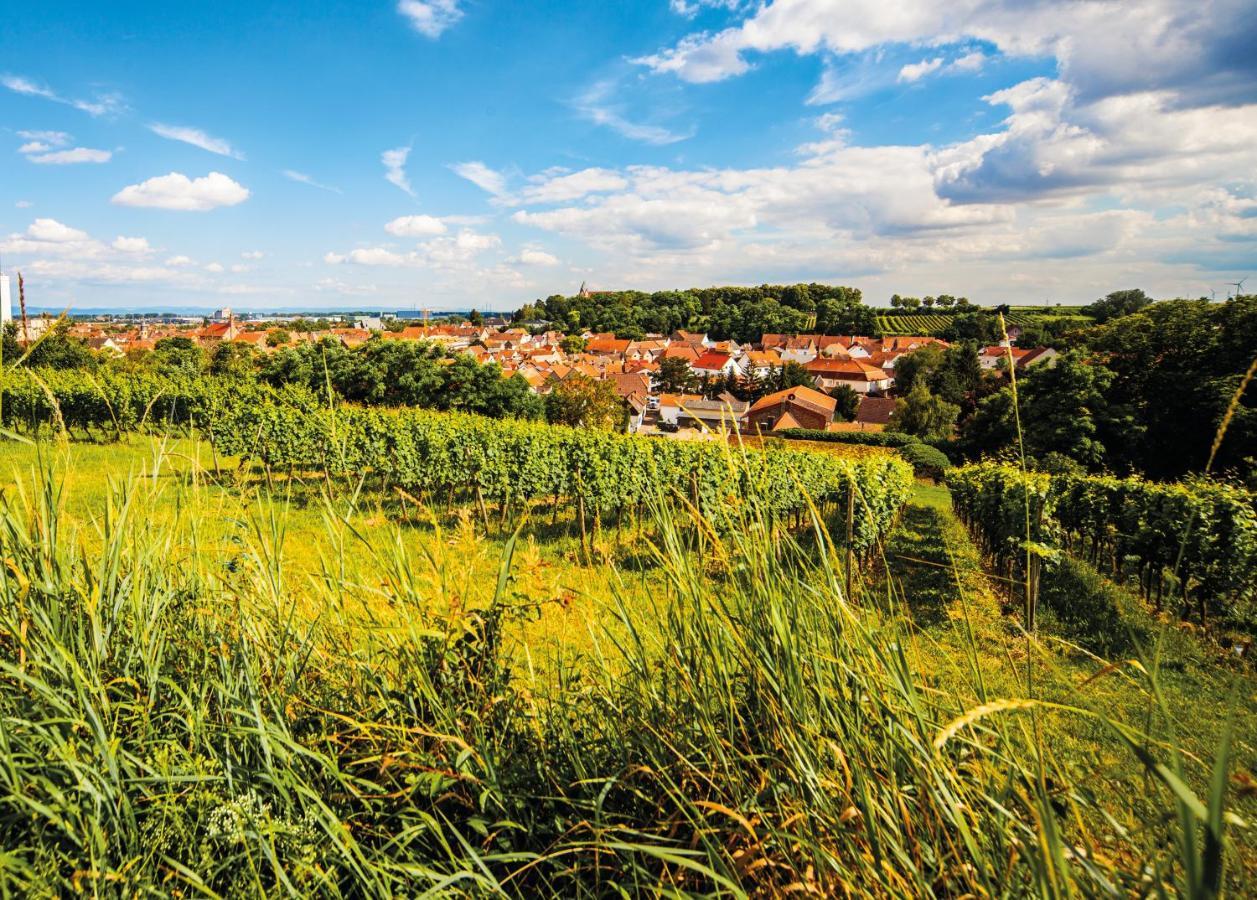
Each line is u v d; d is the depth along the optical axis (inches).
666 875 51.3
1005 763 48.2
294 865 51.4
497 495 566.3
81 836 48.5
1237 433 1153.4
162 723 62.9
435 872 51.1
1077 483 492.1
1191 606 316.5
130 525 83.5
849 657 54.2
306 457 569.9
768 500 64.2
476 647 72.1
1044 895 35.3
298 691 72.1
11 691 59.9
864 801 44.4
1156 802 39.7
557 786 61.4
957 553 540.4
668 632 65.9
